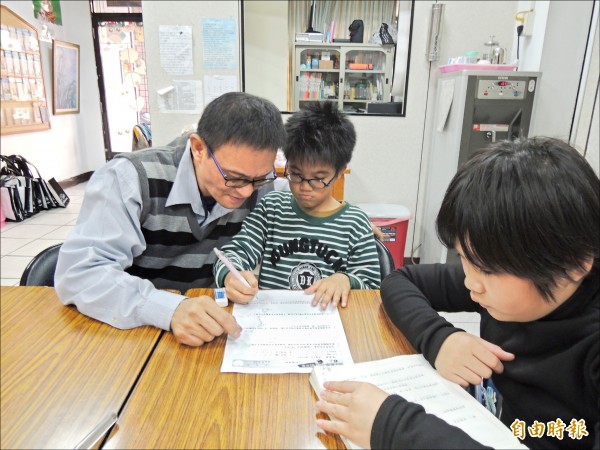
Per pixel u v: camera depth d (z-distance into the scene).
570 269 0.55
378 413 0.56
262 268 1.29
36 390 0.65
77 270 0.88
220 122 0.92
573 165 0.55
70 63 5.41
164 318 0.80
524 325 0.68
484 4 2.80
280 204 1.33
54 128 5.21
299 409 0.63
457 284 0.90
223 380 0.68
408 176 3.08
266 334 0.82
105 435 0.57
